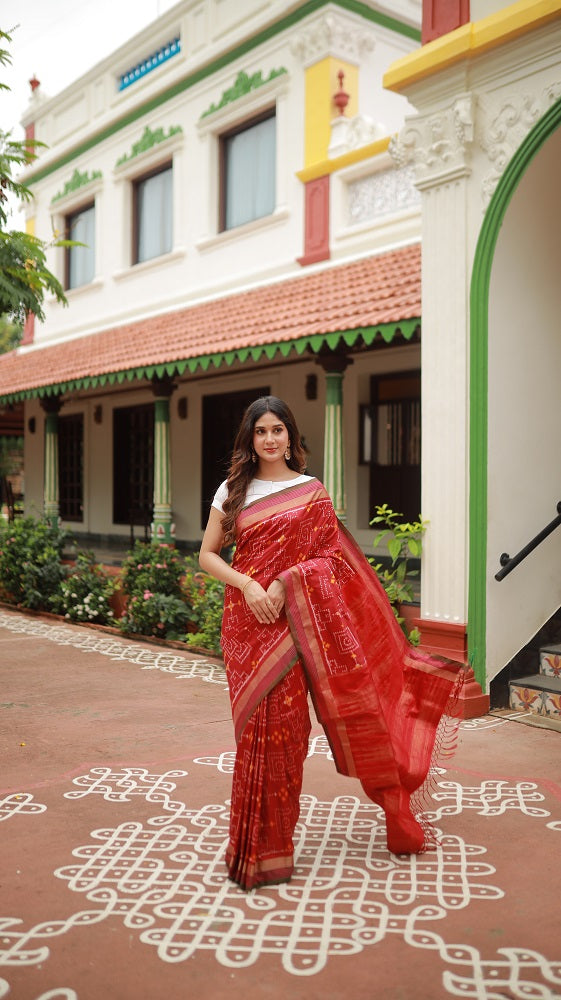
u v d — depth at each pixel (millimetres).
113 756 4605
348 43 10312
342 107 10195
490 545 5562
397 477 9672
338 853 3334
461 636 5562
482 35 5301
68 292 15102
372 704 3191
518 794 4012
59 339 15367
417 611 6258
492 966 2527
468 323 5578
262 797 3041
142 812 3754
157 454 9547
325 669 3135
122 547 13500
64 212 15391
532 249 5707
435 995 2383
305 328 7453
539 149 5266
